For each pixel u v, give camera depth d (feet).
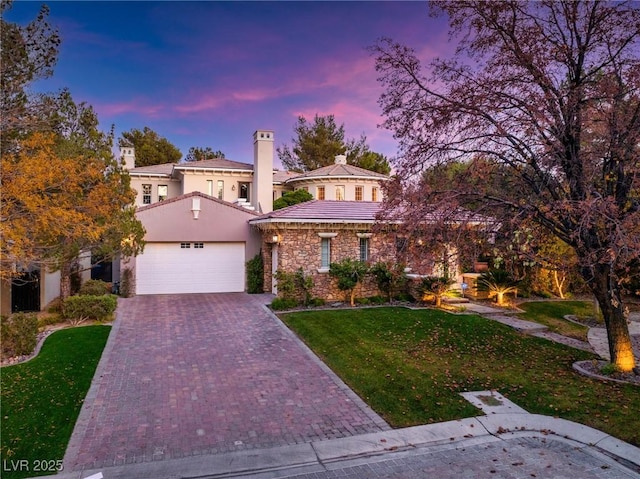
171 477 17.75
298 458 19.49
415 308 54.49
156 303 57.26
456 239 29.32
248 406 25.29
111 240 48.19
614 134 27.12
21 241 31.83
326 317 48.21
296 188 103.86
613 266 25.44
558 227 29.48
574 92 27.71
